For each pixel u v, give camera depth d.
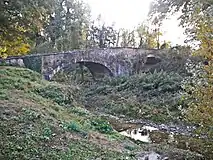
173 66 31.08
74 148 9.61
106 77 34.62
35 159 8.10
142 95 26.89
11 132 9.43
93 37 50.31
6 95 13.34
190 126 18.91
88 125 13.28
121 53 35.59
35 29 12.79
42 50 34.91
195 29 9.92
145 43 45.38
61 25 44.59
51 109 13.63
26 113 11.37
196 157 11.20
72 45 42.47
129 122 20.52
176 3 23.53
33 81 18.27
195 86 9.27
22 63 24.00
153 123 20.42
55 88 17.36
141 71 34.22
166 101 23.58
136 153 10.88
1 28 12.30
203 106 8.97
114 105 25.08
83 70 41.34
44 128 10.45
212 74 8.80
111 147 10.88
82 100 26.84
